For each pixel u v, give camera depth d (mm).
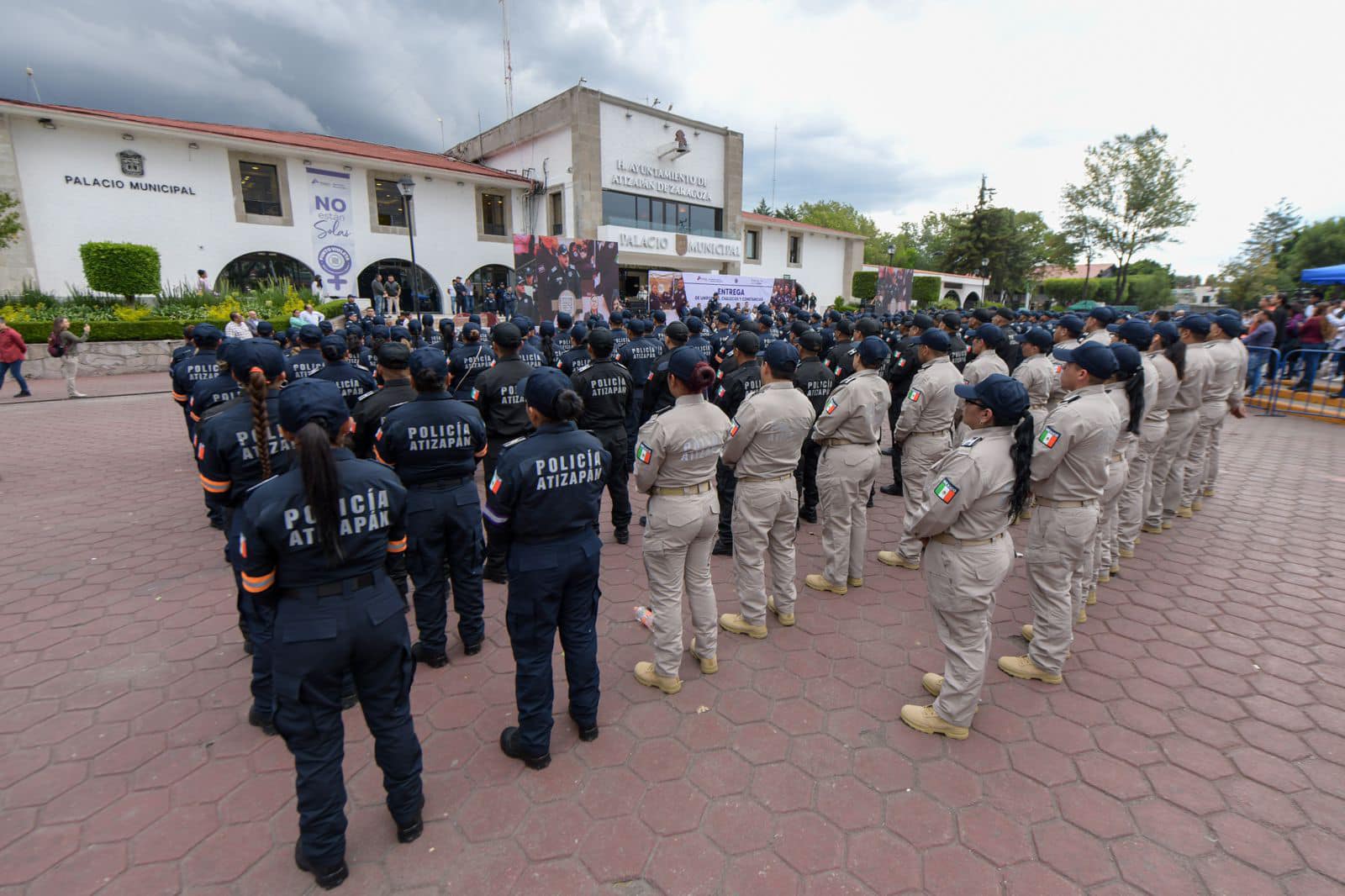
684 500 3389
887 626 4328
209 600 4637
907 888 2361
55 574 5020
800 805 2762
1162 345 5203
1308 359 12547
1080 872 2436
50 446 9102
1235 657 3959
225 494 3148
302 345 6797
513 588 2852
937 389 5035
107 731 3240
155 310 17453
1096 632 4281
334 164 21672
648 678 3648
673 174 29828
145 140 18422
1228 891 2350
